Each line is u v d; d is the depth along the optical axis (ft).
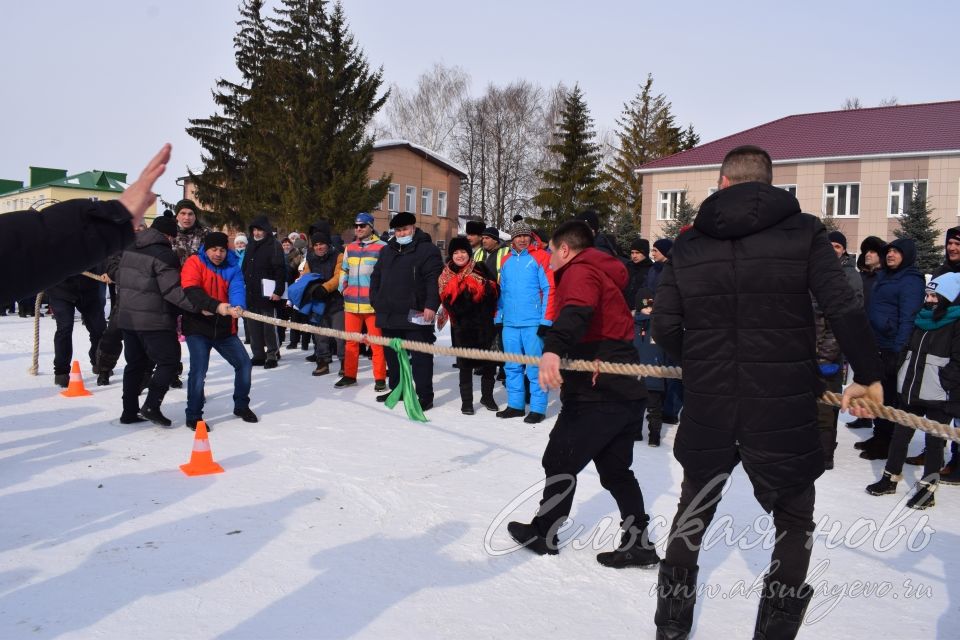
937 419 15.72
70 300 26.07
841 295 8.05
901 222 79.82
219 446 18.83
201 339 20.57
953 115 95.91
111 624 9.61
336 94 98.22
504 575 11.62
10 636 9.25
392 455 18.35
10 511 13.74
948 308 15.57
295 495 15.05
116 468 16.60
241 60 115.55
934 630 10.13
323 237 30.99
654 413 20.63
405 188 128.77
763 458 8.48
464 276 23.86
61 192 137.90
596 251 12.07
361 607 10.30
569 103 121.70
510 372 23.72
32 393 24.95
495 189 167.84
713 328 8.65
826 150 95.81
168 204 114.62
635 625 10.12
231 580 11.02
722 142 108.58
